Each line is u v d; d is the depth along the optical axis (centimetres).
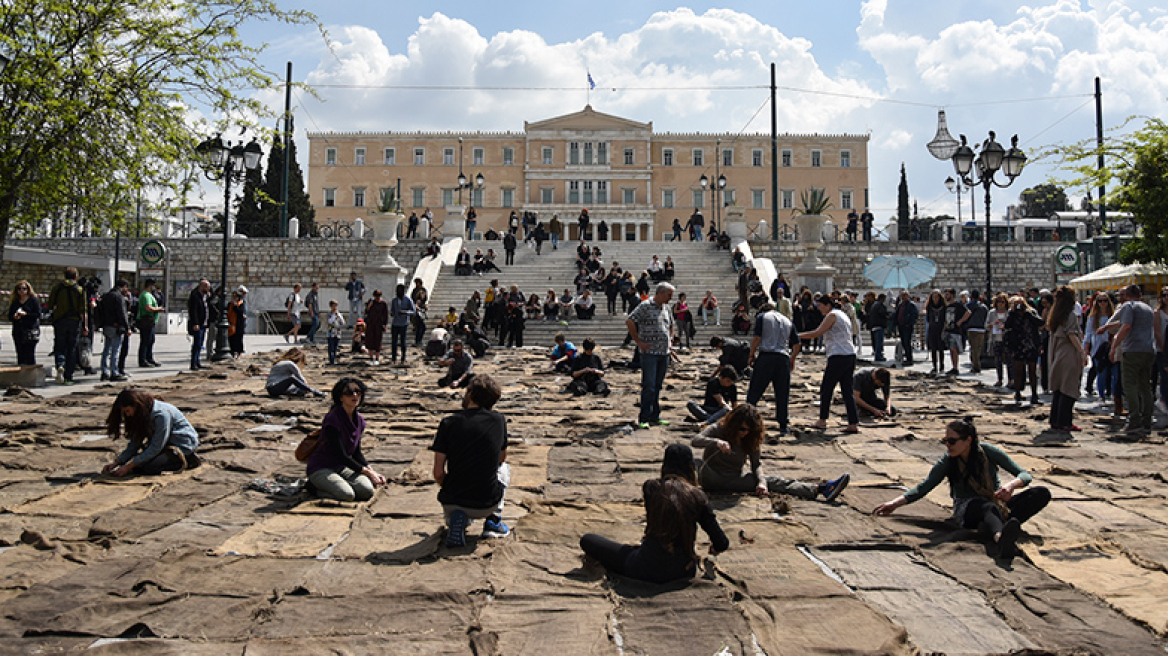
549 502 570
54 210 1379
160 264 2734
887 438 848
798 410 1070
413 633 344
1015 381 1114
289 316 2417
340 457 583
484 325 2323
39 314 1244
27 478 622
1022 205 6025
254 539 480
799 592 391
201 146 1517
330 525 512
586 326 2502
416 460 721
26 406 985
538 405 1091
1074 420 992
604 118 7300
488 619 361
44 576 406
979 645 337
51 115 1212
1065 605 380
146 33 1307
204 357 1802
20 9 1207
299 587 389
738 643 335
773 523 518
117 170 1370
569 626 353
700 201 7312
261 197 1717
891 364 1805
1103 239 2733
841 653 325
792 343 880
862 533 500
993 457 512
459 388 1229
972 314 1516
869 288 3528
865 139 7300
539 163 7281
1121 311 893
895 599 391
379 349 1742
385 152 7288
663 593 393
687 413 1028
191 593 387
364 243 3509
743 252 3312
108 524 505
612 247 3553
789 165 7306
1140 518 538
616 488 626
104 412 950
